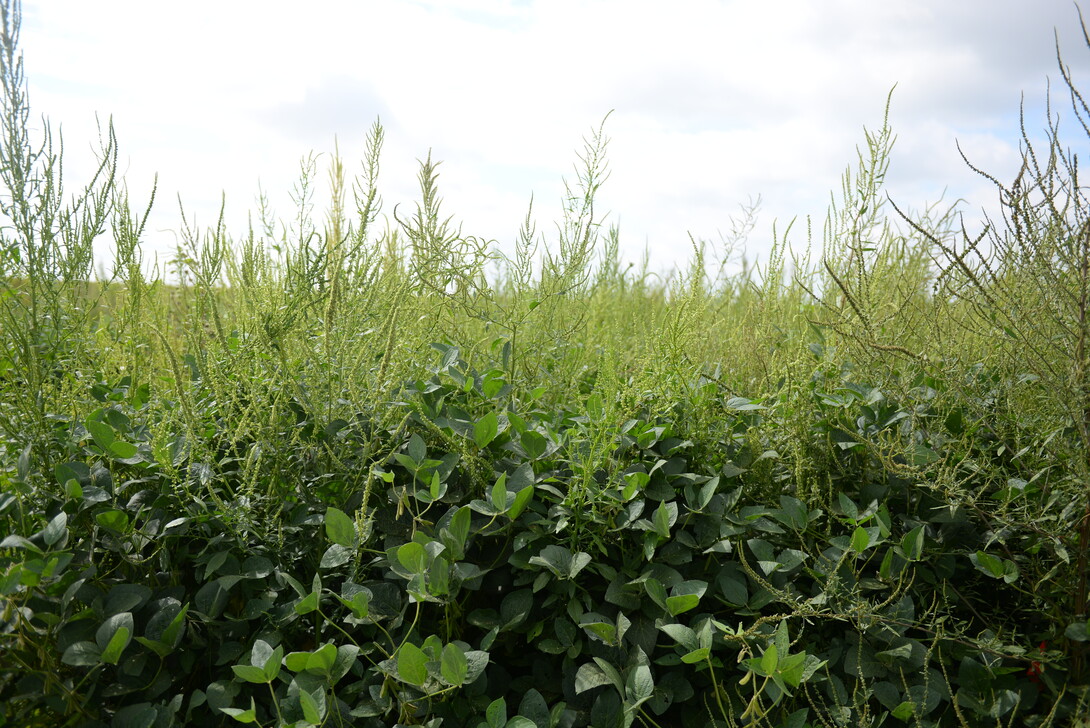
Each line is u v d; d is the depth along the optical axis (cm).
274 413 233
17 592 186
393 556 211
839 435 253
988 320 253
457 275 291
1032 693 211
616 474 227
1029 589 242
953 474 224
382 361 243
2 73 220
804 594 227
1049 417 239
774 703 183
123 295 304
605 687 199
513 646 225
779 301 364
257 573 208
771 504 248
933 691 200
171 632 189
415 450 228
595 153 317
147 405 248
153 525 213
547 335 338
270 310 254
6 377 236
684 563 229
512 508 212
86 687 196
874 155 325
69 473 211
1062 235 213
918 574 235
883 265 326
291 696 184
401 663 176
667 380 260
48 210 232
